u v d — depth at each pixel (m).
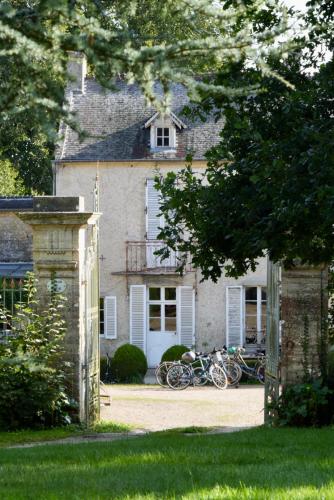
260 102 16.47
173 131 43.03
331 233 15.61
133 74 6.65
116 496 8.84
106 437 17.59
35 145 53.72
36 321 18.47
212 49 6.72
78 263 18.88
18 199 39.28
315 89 15.84
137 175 43.00
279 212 14.77
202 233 17.36
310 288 18.77
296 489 8.88
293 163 14.91
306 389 17.95
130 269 43.41
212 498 8.49
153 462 11.52
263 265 43.19
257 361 38.09
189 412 23.48
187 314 43.50
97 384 20.41
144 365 40.12
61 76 6.89
